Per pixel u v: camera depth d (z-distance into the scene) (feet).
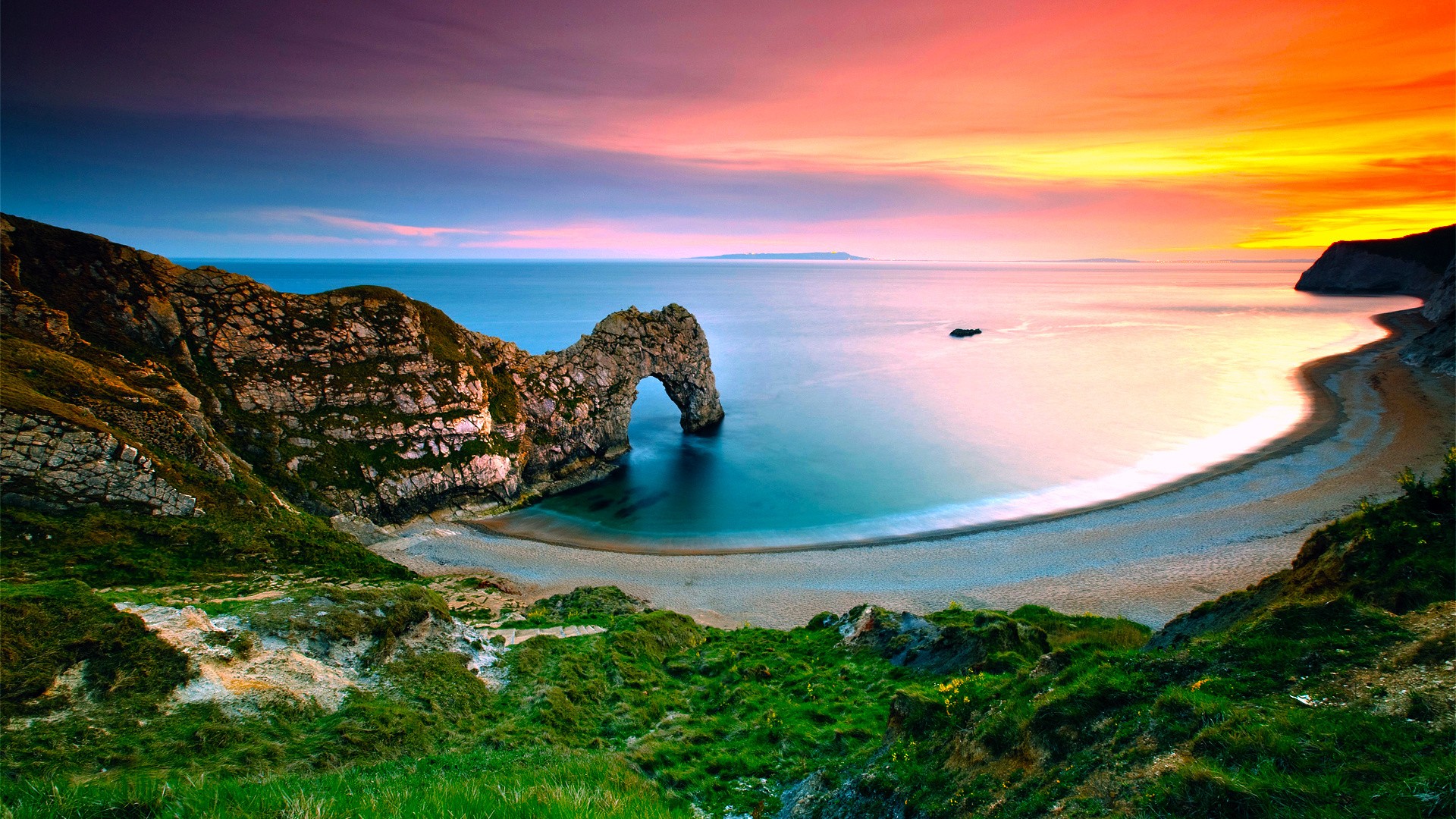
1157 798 29.50
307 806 30.48
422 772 56.80
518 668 94.38
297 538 153.58
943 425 317.83
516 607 142.41
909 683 84.94
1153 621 135.74
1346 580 53.06
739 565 180.65
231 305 208.23
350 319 224.94
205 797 31.71
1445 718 28.50
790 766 64.80
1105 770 34.04
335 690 76.64
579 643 107.45
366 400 215.72
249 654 76.38
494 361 262.88
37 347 157.79
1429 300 567.18
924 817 40.52
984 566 172.14
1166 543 176.14
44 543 121.29
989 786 39.34
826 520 215.10
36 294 175.52
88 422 141.79
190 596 115.75
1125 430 292.81
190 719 63.82
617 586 164.45
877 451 285.23
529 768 57.11
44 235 188.34
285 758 60.80
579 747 72.49
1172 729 34.14
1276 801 26.45
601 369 286.05
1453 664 32.12
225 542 140.46
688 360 319.06
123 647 68.23
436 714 77.00
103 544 126.52
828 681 89.40
